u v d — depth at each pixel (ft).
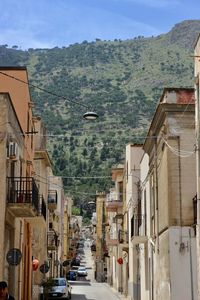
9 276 153.07
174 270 140.36
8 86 184.85
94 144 508.94
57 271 406.21
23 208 139.03
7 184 139.54
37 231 250.37
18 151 153.58
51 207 322.14
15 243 157.07
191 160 146.41
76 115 606.14
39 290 245.45
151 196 184.24
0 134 136.36
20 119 183.21
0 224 134.00
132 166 259.60
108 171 572.51
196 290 138.92
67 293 261.24
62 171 628.69
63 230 501.15
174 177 145.28
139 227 225.76
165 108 148.15
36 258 248.73
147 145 186.09
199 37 116.57
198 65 118.11
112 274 401.90
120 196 348.79
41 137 263.90
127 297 279.49
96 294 312.91
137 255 242.17
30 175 197.67
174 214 143.23
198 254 113.91
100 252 556.10
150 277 183.83
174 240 141.90
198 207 115.14
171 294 139.03
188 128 147.74
